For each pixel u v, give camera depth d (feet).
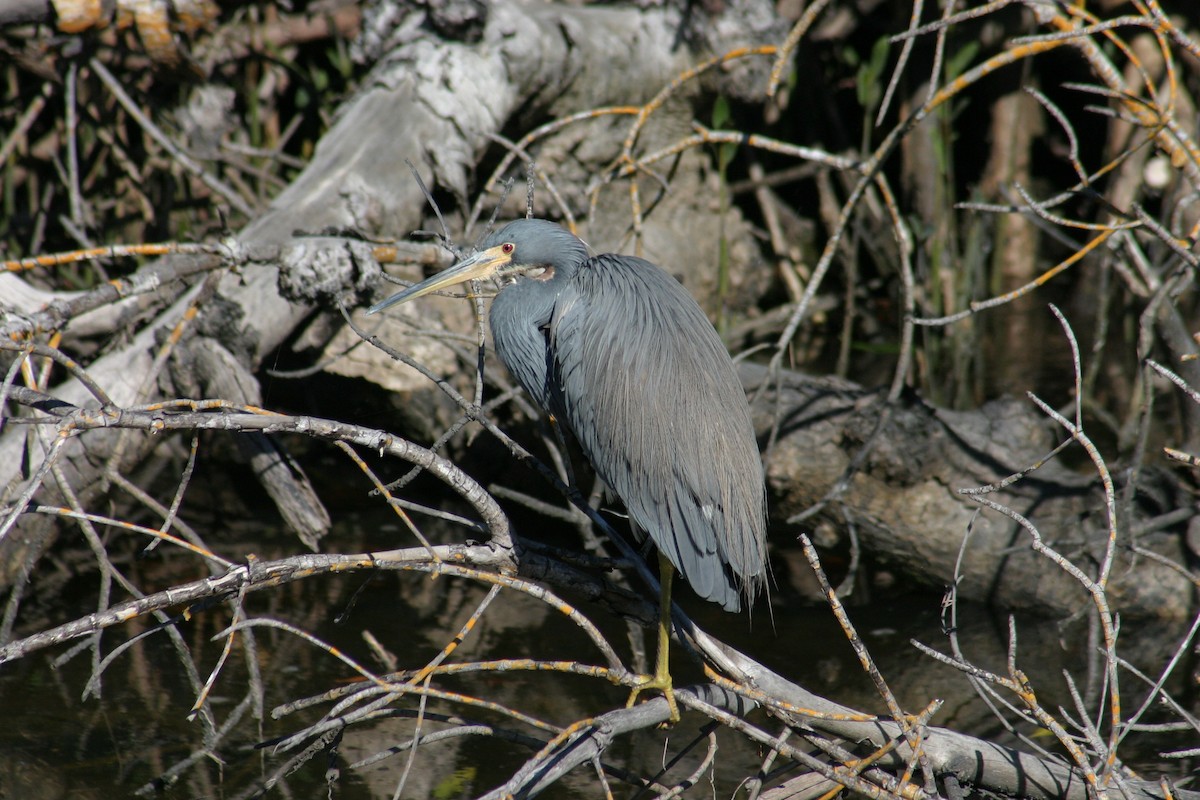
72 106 37.60
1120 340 48.83
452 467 19.30
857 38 55.01
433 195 39.19
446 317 38.37
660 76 44.65
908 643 30.89
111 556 35.01
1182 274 27.76
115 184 45.11
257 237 33.68
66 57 37.81
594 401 22.76
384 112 37.83
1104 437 39.99
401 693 19.11
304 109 47.85
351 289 31.19
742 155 52.08
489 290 36.29
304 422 17.78
